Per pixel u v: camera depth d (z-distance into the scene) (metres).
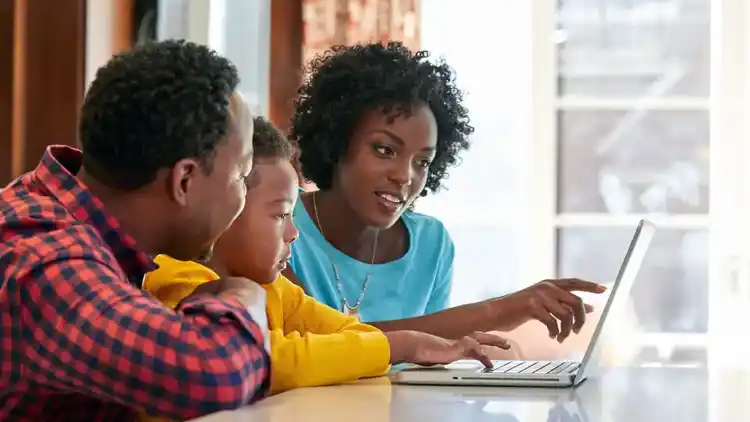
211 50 1.15
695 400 1.16
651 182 3.63
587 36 3.67
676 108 3.61
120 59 1.09
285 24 3.27
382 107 1.74
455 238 3.68
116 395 0.96
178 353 0.95
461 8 3.63
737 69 3.47
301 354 1.18
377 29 3.18
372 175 1.75
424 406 1.03
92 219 1.05
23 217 1.02
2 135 2.52
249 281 1.17
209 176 1.09
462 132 2.03
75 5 2.65
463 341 1.35
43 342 0.96
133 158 1.05
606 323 1.25
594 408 1.07
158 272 1.29
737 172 3.46
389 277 1.90
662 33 3.64
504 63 3.62
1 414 1.02
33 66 2.63
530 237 3.59
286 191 1.37
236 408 0.99
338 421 0.91
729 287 3.43
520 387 1.25
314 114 1.86
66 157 1.14
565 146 3.67
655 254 3.60
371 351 1.24
